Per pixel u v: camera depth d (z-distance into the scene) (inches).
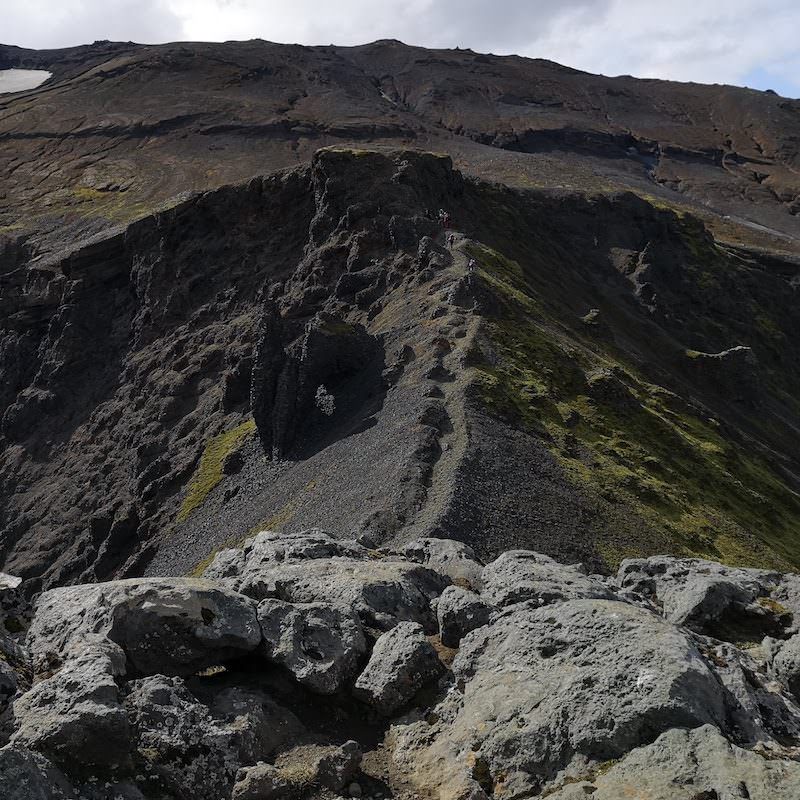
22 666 702.5
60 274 6510.8
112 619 720.3
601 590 829.2
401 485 2571.4
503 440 2856.8
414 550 1079.6
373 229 4793.3
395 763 668.7
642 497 2834.6
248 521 3174.2
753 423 5531.5
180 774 603.5
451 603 805.9
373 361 3754.9
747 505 3312.0
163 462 4247.0
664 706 592.1
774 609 865.5
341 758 642.2
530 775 610.2
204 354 4891.7
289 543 1045.8
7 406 6205.7
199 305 5447.8
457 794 600.4
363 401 3506.4
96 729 578.9
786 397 6402.6
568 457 2935.5
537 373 3484.3
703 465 3398.1
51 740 568.4
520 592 815.1
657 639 649.6
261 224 5565.9
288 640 751.1
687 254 7539.4
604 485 2800.2
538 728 622.5
